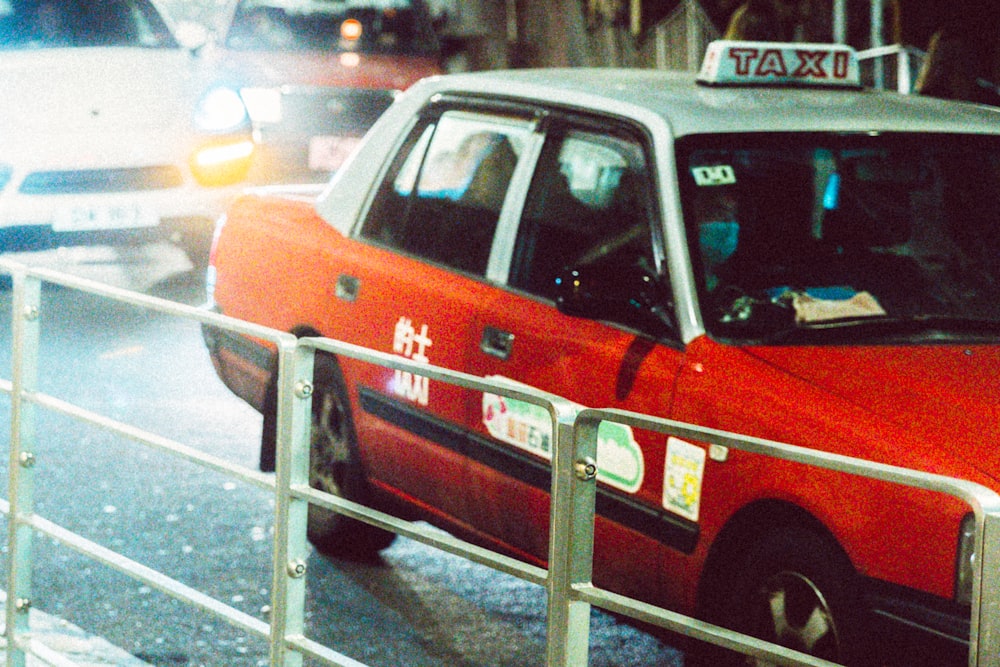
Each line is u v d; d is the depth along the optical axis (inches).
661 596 348.2
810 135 392.8
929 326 359.9
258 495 529.3
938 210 390.0
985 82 1230.3
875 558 298.2
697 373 341.1
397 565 461.7
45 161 764.0
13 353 352.5
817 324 355.6
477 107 440.5
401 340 422.9
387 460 430.6
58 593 438.9
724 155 380.5
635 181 382.6
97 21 861.2
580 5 1624.0
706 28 1456.7
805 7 1354.6
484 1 1717.5
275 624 293.3
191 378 687.7
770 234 371.2
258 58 933.2
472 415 396.5
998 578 186.1
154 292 793.6
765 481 318.7
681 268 359.3
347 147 899.4
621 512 354.3
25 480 353.1
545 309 386.6
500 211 415.2
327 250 462.6
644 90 412.8
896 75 1354.6
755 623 325.4
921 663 292.2
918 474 194.1
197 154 788.6
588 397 362.9
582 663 233.5
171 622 419.2
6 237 759.7
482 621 422.0
